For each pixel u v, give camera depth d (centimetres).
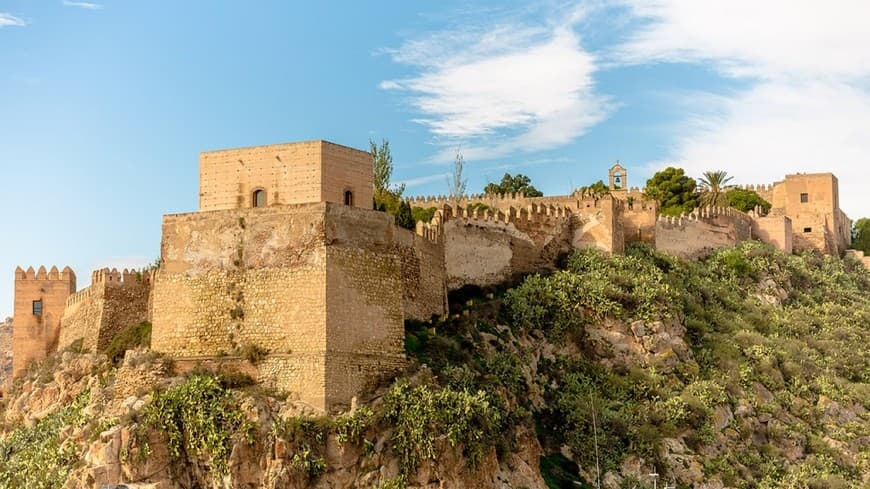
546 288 9312
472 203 12650
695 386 9025
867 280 14112
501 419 7062
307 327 6625
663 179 14588
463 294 9094
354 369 6656
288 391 6550
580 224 10469
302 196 7069
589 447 8044
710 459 8512
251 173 7206
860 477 9162
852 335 11450
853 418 9994
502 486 6762
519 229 9862
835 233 14588
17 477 7000
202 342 6881
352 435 6262
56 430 7669
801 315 11631
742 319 10994
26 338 9912
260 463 6172
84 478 6281
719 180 15000
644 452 8156
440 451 6341
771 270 12462
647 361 9162
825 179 14538
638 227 11662
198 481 6275
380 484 6197
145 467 6259
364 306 6812
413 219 9706
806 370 10400
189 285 7000
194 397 6359
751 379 9731
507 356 8300
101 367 8475
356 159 7275
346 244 6806
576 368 8856
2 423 8800
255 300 6806
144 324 8725
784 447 9244
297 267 6738
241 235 6938
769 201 15062
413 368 7000
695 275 11356
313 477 6156
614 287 9481
